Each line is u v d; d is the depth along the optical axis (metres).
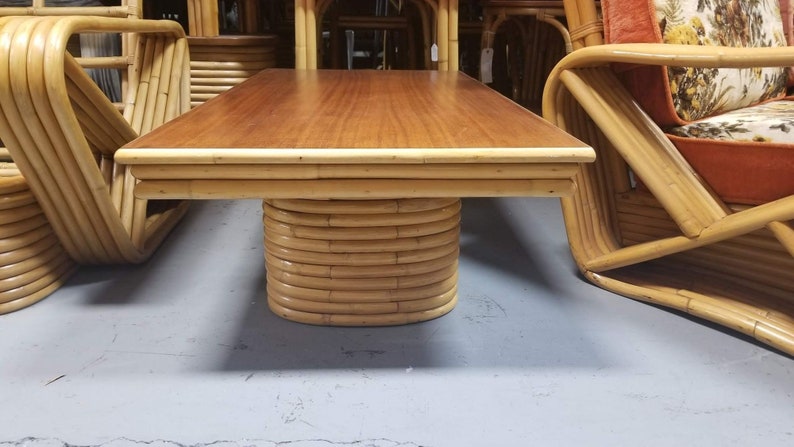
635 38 1.12
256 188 0.73
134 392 0.88
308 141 0.75
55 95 0.92
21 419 0.82
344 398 0.88
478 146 0.73
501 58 3.21
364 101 1.16
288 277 1.08
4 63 0.90
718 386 0.91
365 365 0.96
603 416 0.84
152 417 0.83
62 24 0.96
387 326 1.08
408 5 2.74
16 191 1.11
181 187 0.72
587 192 1.32
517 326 1.09
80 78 1.02
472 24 2.96
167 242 1.52
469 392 0.89
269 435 0.79
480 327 1.09
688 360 0.98
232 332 1.06
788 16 1.64
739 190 1.11
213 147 0.71
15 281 1.12
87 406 0.85
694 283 1.20
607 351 1.01
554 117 1.25
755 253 1.14
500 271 1.36
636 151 1.10
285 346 1.02
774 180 1.05
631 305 1.19
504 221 1.73
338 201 1.00
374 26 2.77
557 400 0.88
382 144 0.74
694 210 1.09
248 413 0.84
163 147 0.71
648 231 1.30
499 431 0.81
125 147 0.71
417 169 0.72
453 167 0.72
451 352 1.00
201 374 0.93
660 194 1.09
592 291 1.25
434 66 2.02
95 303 1.17
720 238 1.06
